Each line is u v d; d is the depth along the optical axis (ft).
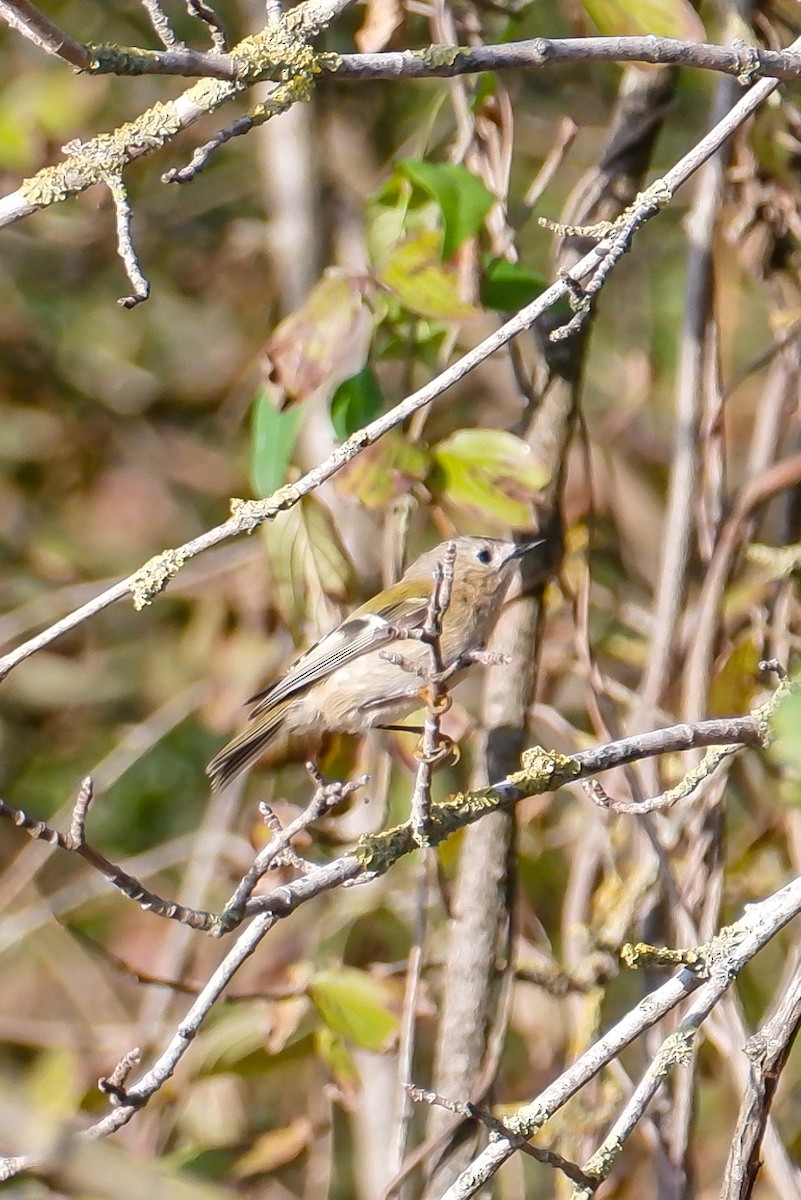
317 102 39.09
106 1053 33.78
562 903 36.99
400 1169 28.66
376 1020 28.68
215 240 48.34
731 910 33.73
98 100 36.37
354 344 27.78
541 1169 37.60
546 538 31.22
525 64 21.36
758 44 31.30
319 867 21.18
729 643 32.17
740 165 32.30
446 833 21.06
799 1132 35.04
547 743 38.22
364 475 26.40
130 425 48.75
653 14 24.57
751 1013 37.06
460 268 28.17
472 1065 29.60
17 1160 18.33
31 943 40.22
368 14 30.83
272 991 29.71
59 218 45.85
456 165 27.78
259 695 30.22
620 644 37.86
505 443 26.91
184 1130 35.19
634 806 21.83
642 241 47.39
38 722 47.85
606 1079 31.07
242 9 39.86
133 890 19.38
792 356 33.40
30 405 48.65
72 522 47.21
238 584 40.19
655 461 45.70
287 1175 36.17
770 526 36.91
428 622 18.90
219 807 38.93
